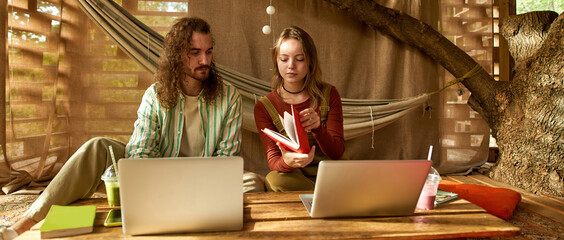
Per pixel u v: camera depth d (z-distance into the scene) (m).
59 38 2.60
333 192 0.98
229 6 2.79
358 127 2.74
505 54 3.47
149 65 2.54
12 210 1.90
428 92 2.96
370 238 0.89
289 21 2.87
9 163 2.35
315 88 1.66
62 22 2.62
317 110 1.66
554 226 1.69
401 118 2.98
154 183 0.87
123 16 2.51
